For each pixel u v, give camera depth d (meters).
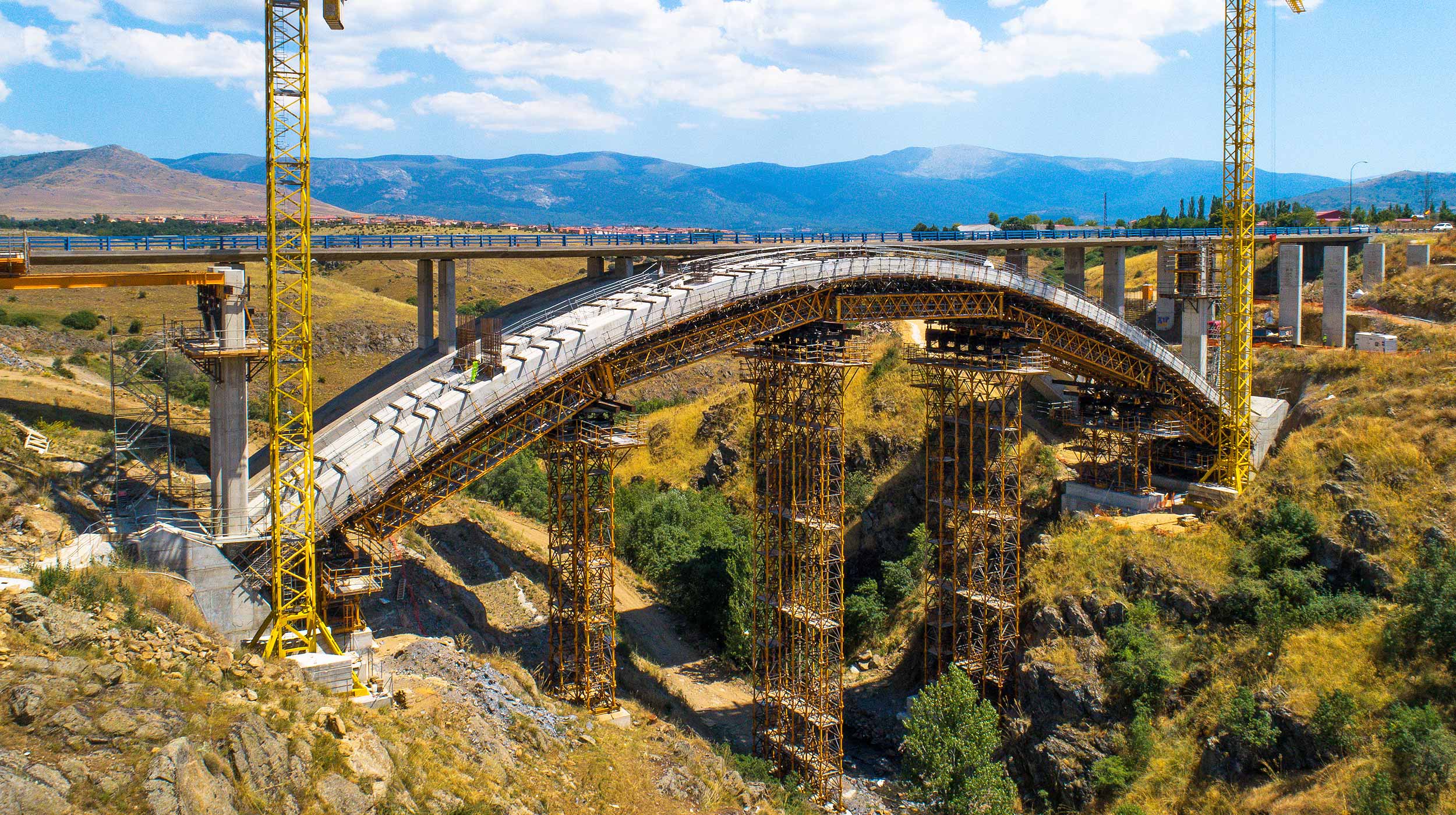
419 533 93.81
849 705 96.25
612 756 60.81
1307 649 76.62
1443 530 81.44
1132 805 70.12
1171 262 111.94
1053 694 83.31
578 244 98.81
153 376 107.69
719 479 128.25
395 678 57.12
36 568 48.22
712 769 65.44
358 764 42.88
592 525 73.62
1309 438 97.75
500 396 67.94
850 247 90.38
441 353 86.12
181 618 48.97
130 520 60.94
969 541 92.50
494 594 87.31
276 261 56.16
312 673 52.12
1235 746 72.94
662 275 86.69
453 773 47.88
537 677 73.94
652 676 88.38
